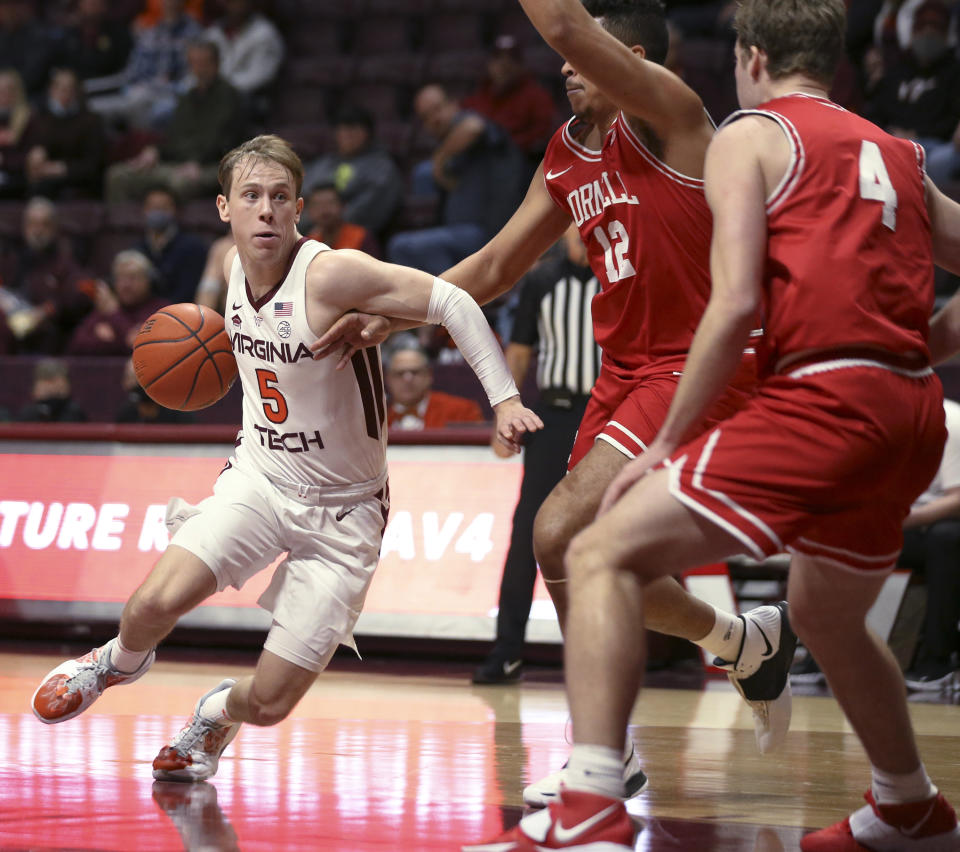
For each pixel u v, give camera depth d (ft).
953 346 17.65
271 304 21.13
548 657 40.98
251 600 43.42
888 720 16.66
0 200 75.36
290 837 17.11
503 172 59.41
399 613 41.96
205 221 67.82
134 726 27.61
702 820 19.13
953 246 17.13
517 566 37.24
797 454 14.80
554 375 36.68
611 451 20.24
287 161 21.25
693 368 14.87
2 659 40.60
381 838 17.11
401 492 43.11
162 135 75.87
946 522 38.47
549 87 71.10
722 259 15.11
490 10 78.89
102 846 16.34
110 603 44.16
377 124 75.31
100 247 69.72
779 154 15.56
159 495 44.75
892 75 60.54
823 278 15.02
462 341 20.95
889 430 14.94
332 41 81.56
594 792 14.35
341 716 30.35
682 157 19.86
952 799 21.30
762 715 23.35
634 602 14.87
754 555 14.97
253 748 25.26
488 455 42.63
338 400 21.25
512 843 14.73
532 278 37.40
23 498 46.26
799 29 16.58
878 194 15.56
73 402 52.70
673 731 29.09
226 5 79.41
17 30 83.82
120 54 84.53
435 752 25.07
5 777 21.44
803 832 18.25
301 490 21.43
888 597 39.99
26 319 61.93
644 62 19.10
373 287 20.83
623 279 20.68
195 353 22.77
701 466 14.94
